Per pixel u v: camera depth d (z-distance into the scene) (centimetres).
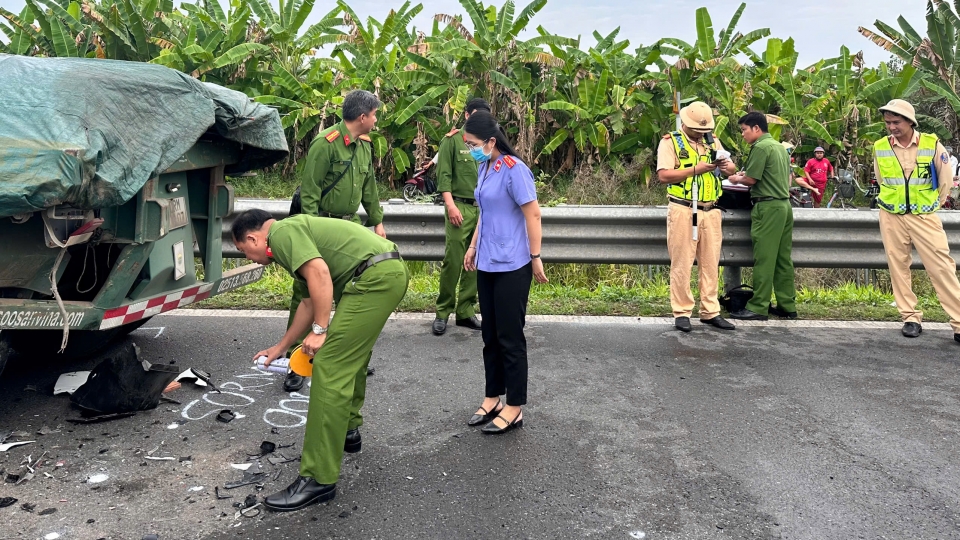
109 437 389
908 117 598
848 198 1484
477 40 1469
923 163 602
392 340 583
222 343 559
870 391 481
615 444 396
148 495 330
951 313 604
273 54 1524
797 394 474
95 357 514
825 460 379
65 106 343
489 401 425
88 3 1347
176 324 608
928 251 606
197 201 489
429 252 714
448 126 1454
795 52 1625
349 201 507
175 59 1355
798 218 689
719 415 438
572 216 697
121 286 397
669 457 380
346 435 362
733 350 570
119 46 1388
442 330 604
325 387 324
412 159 1527
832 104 1622
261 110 474
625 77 1519
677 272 625
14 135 327
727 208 700
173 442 386
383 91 1469
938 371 523
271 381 480
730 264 709
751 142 674
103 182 340
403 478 353
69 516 310
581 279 793
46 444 379
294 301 496
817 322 664
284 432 402
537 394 470
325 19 1561
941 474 364
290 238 321
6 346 418
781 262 674
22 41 1433
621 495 340
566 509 326
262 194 1317
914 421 431
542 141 1524
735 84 1503
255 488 339
